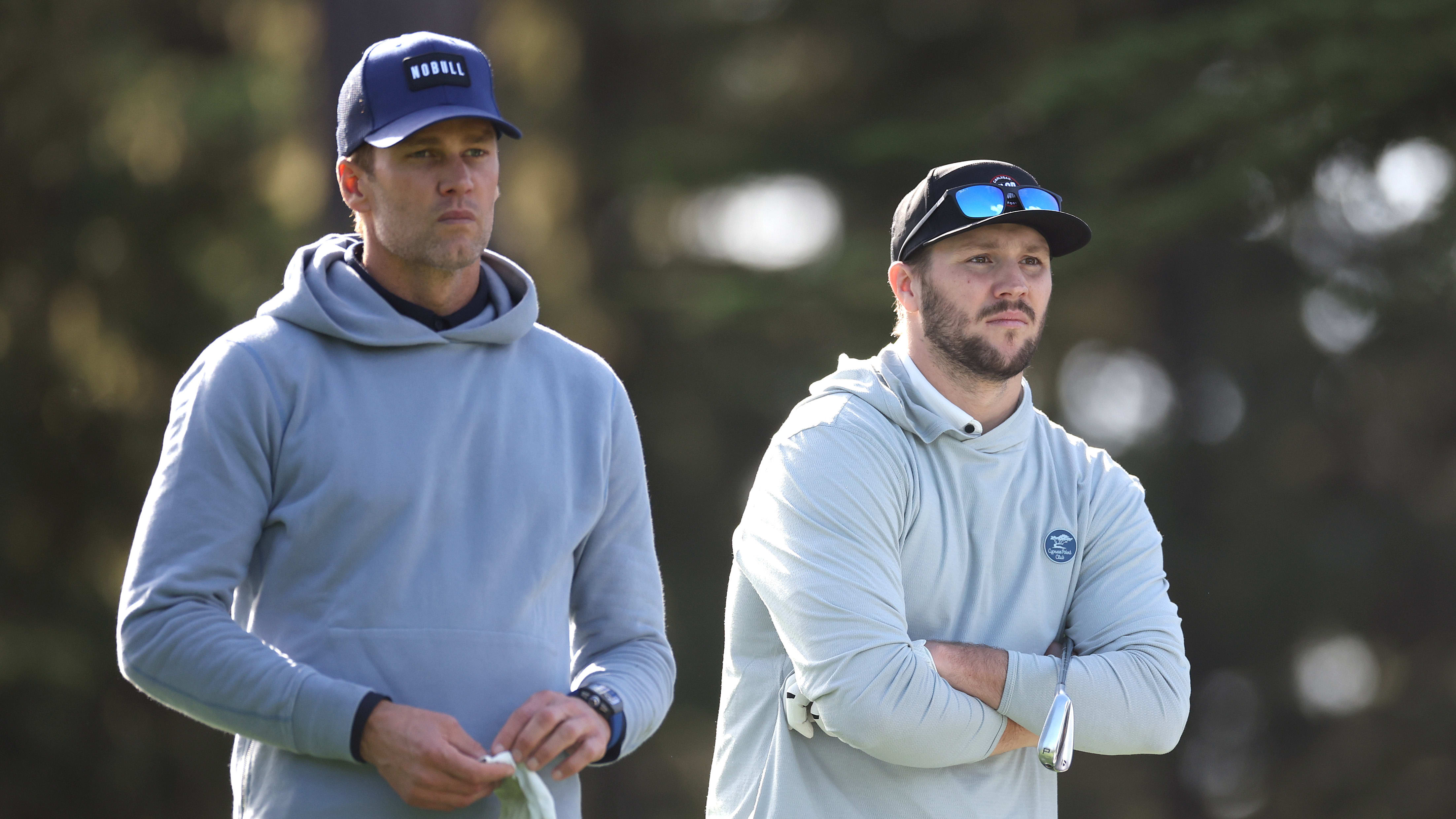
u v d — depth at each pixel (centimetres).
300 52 4453
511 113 5672
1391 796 5634
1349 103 4312
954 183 1193
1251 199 4722
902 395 1206
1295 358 6066
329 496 1033
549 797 1004
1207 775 6031
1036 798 1177
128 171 4341
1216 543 5891
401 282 1095
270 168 4378
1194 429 5938
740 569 1223
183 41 4919
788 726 1173
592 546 1144
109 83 4328
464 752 983
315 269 1091
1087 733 1148
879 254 5444
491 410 1086
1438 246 5125
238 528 1021
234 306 4338
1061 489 1228
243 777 1055
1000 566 1198
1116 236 4728
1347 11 4266
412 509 1045
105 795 4000
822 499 1155
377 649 1027
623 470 1152
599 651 1134
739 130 6462
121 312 4297
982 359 1181
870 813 1141
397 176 1060
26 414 4175
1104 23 5575
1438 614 5988
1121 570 1215
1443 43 4153
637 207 6531
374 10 3559
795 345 5741
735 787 1203
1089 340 5809
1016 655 1142
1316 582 5844
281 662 995
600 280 6091
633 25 6531
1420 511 6116
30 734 3934
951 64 6172
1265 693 5925
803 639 1138
